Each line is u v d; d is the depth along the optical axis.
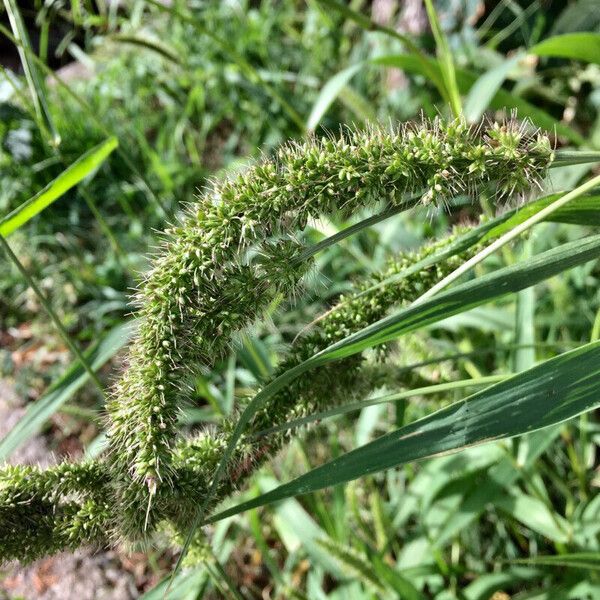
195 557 0.19
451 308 0.15
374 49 0.57
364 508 0.33
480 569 0.29
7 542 0.14
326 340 0.17
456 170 0.14
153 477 0.13
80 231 0.53
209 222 0.14
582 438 0.28
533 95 0.50
